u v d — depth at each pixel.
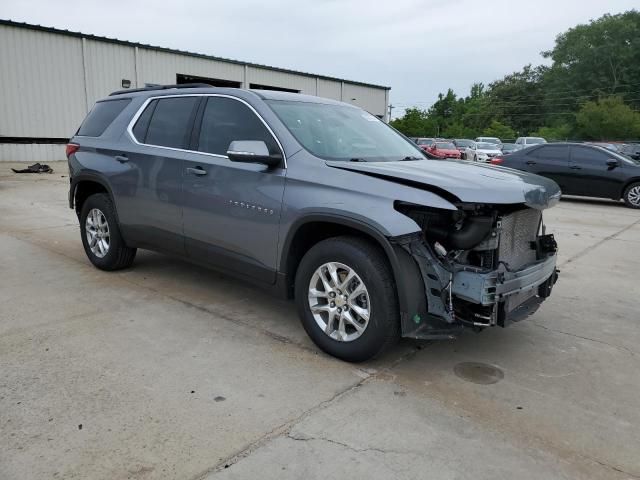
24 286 5.17
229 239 4.28
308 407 3.07
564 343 4.17
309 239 3.93
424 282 3.35
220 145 4.41
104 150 5.43
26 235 7.59
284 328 4.28
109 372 3.43
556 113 92.06
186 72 26.80
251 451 2.64
